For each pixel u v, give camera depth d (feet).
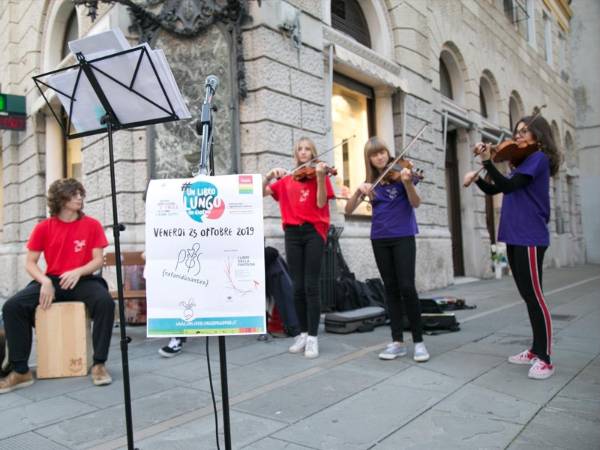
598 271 45.85
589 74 67.97
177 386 10.77
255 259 6.07
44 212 29.43
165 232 6.20
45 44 29.22
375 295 19.62
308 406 9.22
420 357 12.04
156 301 6.15
